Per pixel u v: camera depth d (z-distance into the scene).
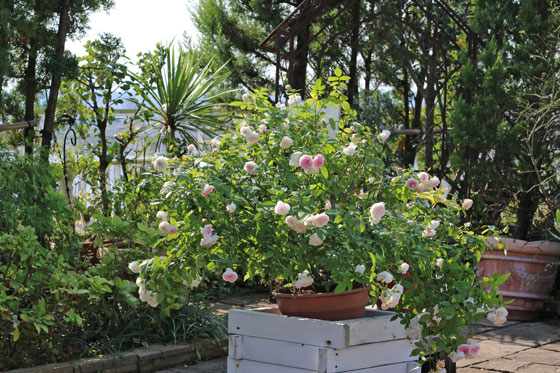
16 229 4.05
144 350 3.77
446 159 7.48
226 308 5.46
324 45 7.00
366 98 8.96
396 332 2.98
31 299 3.66
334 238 2.93
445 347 2.79
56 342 3.56
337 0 8.71
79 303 3.81
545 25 5.75
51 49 5.58
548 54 5.87
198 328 4.09
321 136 3.13
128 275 4.30
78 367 3.45
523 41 6.20
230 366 3.00
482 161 6.12
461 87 6.94
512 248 5.46
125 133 6.82
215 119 6.93
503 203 6.45
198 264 2.89
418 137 8.45
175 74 6.79
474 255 3.59
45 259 3.82
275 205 2.72
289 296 2.91
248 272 2.93
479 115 5.96
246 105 3.27
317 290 3.10
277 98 6.27
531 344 4.54
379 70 9.75
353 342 2.77
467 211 6.47
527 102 5.68
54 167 4.79
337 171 3.12
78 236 4.33
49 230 4.21
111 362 3.57
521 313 5.52
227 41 9.10
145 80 6.78
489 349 4.37
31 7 5.26
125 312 4.03
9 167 4.31
